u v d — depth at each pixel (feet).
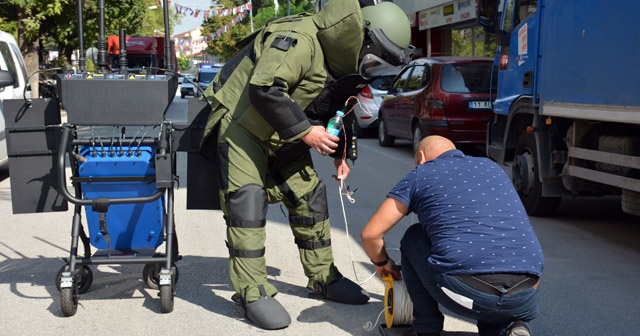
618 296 17.30
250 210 14.79
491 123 30.99
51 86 16.76
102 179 15.16
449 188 12.23
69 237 23.25
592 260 20.63
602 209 28.78
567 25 23.48
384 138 51.75
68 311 15.33
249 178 14.84
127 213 15.65
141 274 18.70
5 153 36.27
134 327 14.87
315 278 16.55
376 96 55.36
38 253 21.15
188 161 16.42
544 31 25.32
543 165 25.45
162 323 15.11
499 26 30.14
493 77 31.27
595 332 14.94
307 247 16.51
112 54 100.32
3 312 15.83
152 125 15.11
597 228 25.09
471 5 74.74
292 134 13.97
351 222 25.66
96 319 15.35
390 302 14.11
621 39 20.27
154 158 15.24
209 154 15.92
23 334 14.48
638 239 23.38
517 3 28.19
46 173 16.06
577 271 19.47
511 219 11.95
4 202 30.25
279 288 17.46
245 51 15.43
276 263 19.86
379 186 34.27
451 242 11.76
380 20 13.94
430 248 12.37
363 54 14.25
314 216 16.28
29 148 15.96
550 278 18.80
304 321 15.20
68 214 27.14
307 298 16.72
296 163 16.03
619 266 19.98
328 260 16.55
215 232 23.89
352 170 39.93
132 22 105.09
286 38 13.98
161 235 16.08
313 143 14.07
